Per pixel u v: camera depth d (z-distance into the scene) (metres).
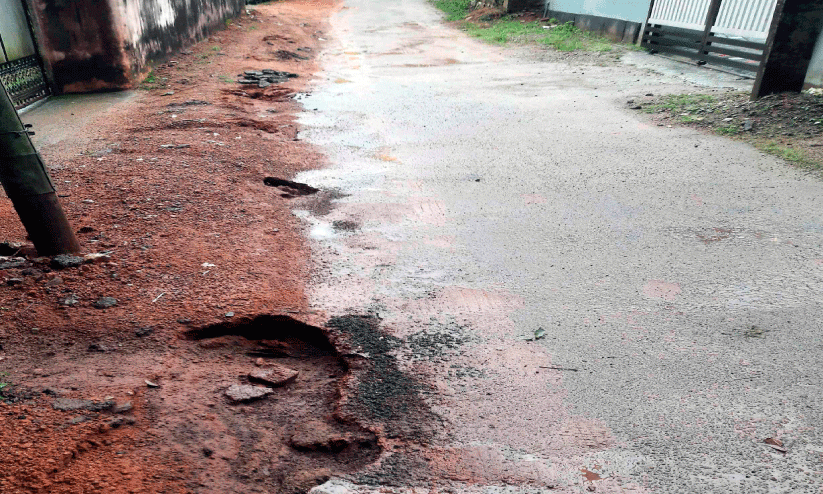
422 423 2.87
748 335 3.55
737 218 5.25
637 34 15.34
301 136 8.26
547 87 11.54
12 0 9.89
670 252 4.66
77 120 8.84
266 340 3.63
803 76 8.72
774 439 2.74
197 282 4.02
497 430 2.83
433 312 3.87
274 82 12.08
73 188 5.70
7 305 3.59
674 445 2.72
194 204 5.38
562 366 3.31
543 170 6.77
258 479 2.46
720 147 7.36
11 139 3.87
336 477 2.53
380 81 12.53
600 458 2.65
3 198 5.59
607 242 4.88
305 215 5.52
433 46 17.61
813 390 3.06
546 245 4.86
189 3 14.69
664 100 9.75
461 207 5.71
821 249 4.61
